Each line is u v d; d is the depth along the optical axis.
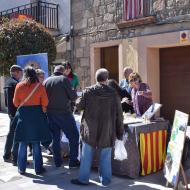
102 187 5.41
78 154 6.40
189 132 8.24
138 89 6.55
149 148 5.88
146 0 10.80
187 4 9.78
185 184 5.14
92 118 5.23
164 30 10.38
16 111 6.57
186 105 10.73
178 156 5.06
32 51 9.93
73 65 13.22
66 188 5.40
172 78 11.02
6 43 9.73
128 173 5.76
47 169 6.38
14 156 6.64
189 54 10.55
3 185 5.60
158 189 5.29
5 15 15.41
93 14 12.40
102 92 5.23
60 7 13.84
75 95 6.23
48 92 6.17
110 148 5.40
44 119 5.99
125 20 11.34
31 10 14.67
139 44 11.01
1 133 10.20
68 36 13.27
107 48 12.52
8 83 6.68
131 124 5.80
